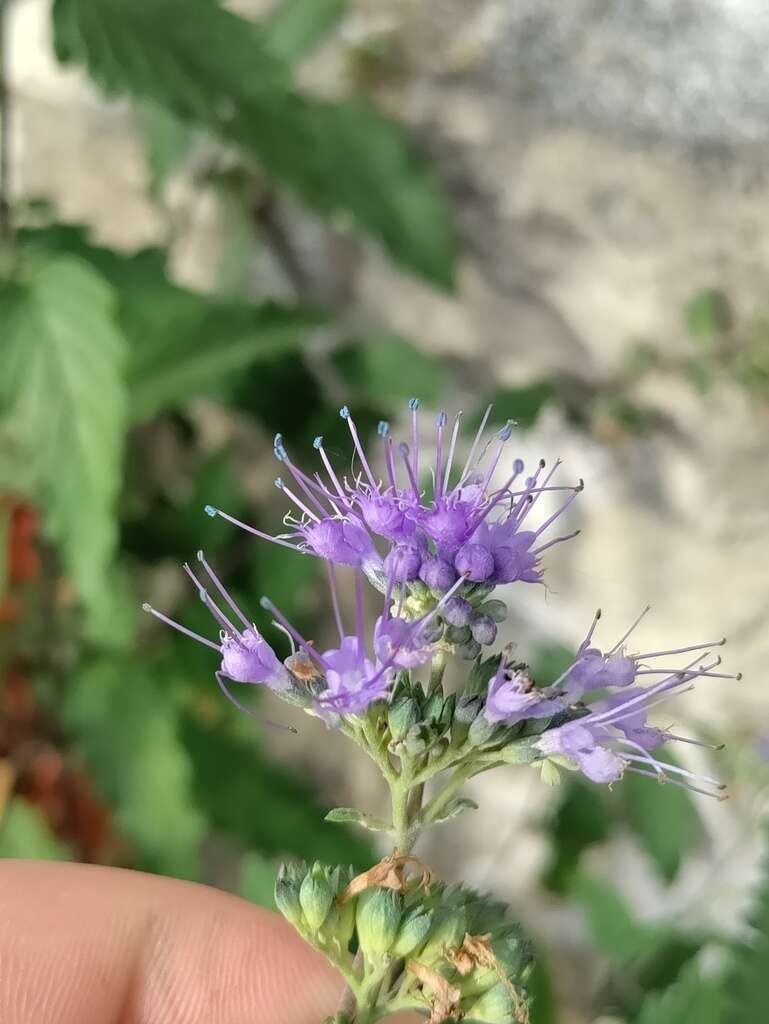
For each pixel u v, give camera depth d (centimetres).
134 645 15
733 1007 12
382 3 16
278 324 15
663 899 20
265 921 11
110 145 18
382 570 7
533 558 7
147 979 10
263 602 7
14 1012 10
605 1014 17
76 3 12
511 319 18
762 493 17
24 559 14
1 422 11
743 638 18
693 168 16
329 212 14
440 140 17
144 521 16
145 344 14
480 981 7
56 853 14
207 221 18
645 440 18
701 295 16
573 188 16
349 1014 7
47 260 12
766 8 15
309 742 20
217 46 12
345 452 16
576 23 15
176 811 13
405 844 7
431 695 7
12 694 14
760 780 18
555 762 7
